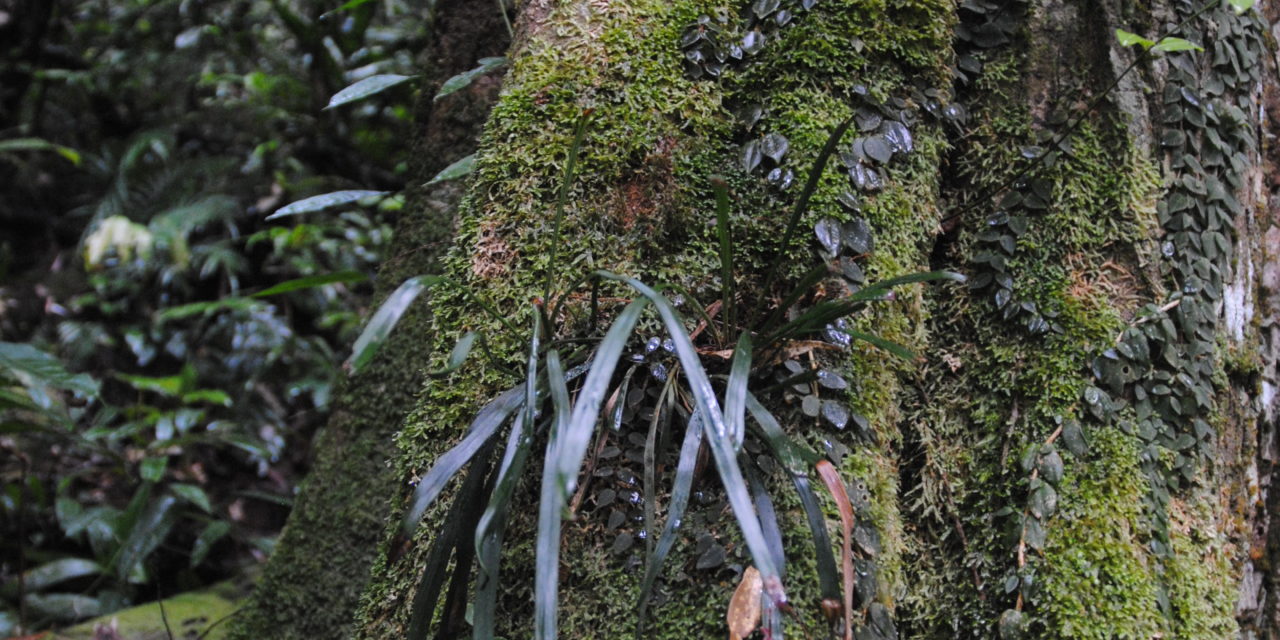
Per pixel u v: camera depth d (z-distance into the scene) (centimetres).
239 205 570
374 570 258
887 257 254
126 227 495
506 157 257
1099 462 256
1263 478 277
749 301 252
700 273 252
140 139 593
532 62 260
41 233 638
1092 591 251
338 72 545
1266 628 273
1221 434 268
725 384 245
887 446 254
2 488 440
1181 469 260
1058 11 271
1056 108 269
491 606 231
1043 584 252
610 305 250
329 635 297
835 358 249
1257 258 278
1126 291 264
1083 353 260
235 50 621
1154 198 265
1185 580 256
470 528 240
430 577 238
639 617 230
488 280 254
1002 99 271
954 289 269
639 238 253
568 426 221
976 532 260
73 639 320
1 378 401
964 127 271
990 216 269
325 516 304
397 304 222
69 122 663
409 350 300
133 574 387
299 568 304
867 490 247
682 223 253
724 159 256
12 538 442
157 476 373
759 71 258
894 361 255
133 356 548
